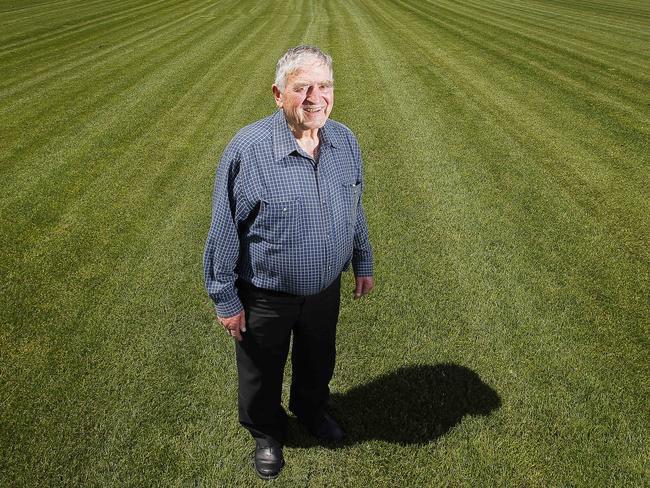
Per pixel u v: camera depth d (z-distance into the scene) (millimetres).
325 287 1960
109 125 6801
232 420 2582
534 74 9086
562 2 20141
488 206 4590
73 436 2482
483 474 2309
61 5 20141
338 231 1870
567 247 3986
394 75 9070
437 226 4297
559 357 2949
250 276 1918
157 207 4664
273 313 1975
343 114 7004
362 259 2299
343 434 2492
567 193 4809
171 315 3318
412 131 6367
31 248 4043
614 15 16750
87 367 2896
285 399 2719
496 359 2947
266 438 2336
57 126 6797
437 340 3096
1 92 8484
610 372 2840
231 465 2357
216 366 2910
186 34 14031
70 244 4094
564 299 3424
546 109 7203
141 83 8914
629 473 2299
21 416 2584
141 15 17734
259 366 2115
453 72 9273
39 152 5926
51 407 2641
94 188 5027
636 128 6461
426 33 13414
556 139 6102
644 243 4039
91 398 2695
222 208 1750
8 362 2928
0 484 2254
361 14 17297
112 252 3992
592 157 5594
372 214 4480
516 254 3910
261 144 1688
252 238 1819
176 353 3006
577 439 2457
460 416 2594
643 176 5141
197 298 3480
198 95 8148
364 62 10109
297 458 2393
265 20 16406
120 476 2297
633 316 3262
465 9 18031
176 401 2686
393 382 2805
